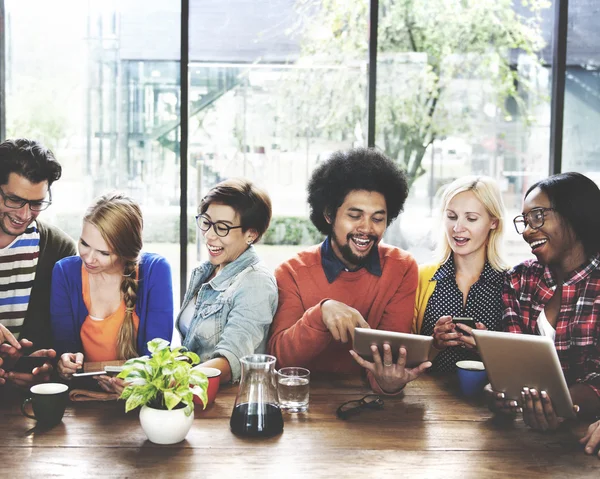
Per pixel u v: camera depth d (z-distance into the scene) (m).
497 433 1.68
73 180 3.45
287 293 2.23
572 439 1.65
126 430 1.66
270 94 3.44
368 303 2.23
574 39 3.41
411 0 3.38
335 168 2.16
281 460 1.49
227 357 1.98
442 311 2.45
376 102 3.42
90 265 2.12
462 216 2.40
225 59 3.42
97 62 3.42
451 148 3.45
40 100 3.42
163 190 3.46
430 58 3.40
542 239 2.06
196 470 1.43
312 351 2.05
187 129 3.43
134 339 2.21
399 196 2.21
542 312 2.19
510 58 3.42
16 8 3.38
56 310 2.23
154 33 3.40
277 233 3.49
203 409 1.80
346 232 2.14
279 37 3.41
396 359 1.89
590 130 3.46
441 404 1.89
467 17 3.39
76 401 1.85
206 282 2.27
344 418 1.76
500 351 1.70
